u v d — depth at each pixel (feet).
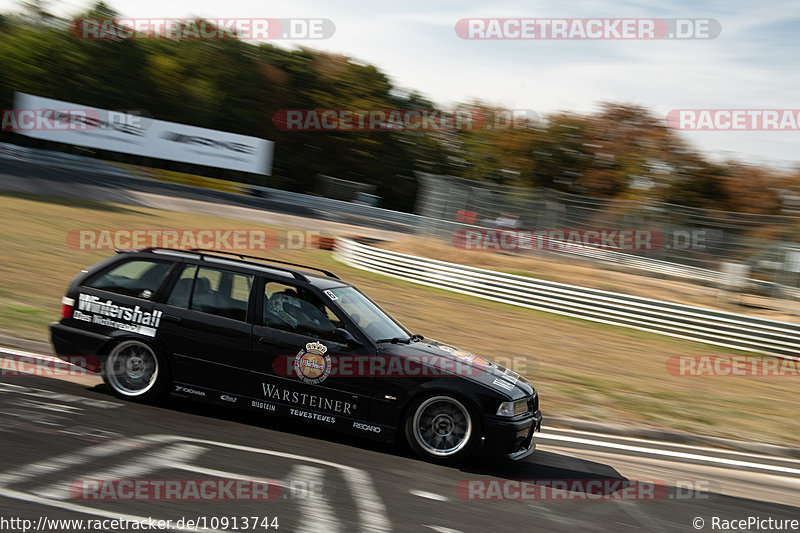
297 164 174.09
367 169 175.94
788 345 50.90
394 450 21.09
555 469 21.63
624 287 65.82
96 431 18.57
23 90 150.92
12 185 91.35
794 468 26.03
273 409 21.30
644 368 42.16
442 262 67.10
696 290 66.08
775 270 63.36
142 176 126.72
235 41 175.01
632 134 142.51
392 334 22.66
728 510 19.39
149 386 21.98
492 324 51.31
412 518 15.58
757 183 122.72
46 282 42.88
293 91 176.55
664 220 69.67
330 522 14.73
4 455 16.01
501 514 16.65
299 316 21.65
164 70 165.27
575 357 42.86
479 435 20.21
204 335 21.62
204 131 135.13
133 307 22.17
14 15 159.12
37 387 22.16
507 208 75.20
